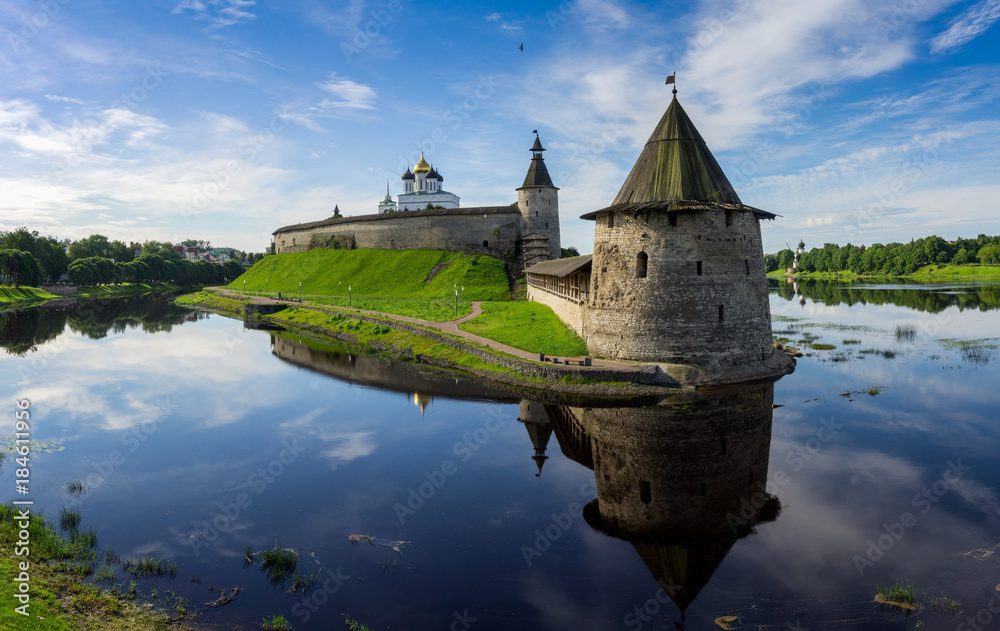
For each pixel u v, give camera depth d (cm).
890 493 1606
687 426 2267
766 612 1091
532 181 8719
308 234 11175
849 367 3262
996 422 2211
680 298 2961
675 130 3153
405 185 16112
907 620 1048
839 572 1224
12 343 5041
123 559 1329
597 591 1183
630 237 3086
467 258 8656
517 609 1122
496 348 3641
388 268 8906
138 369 3781
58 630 1017
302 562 1320
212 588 1206
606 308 3216
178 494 1736
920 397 2586
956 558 1261
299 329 5991
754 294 3102
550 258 8712
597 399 2756
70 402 2898
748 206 3019
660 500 1631
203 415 2633
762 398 2636
